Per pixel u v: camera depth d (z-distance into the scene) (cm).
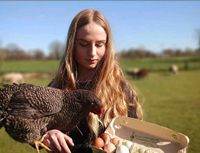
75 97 122
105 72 126
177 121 397
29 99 121
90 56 123
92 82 128
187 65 1984
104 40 124
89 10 124
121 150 110
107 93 125
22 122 119
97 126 122
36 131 119
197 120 402
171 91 782
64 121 123
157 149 111
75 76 128
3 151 265
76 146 121
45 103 121
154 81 1149
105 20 124
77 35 123
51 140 109
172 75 1456
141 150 112
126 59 2973
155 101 587
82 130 124
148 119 410
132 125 115
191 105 535
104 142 113
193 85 954
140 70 1276
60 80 130
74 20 124
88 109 122
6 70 1827
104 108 124
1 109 124
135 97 131
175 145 111
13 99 124
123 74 131
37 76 1327
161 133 112
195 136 316
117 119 117
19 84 128
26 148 271
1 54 2120
